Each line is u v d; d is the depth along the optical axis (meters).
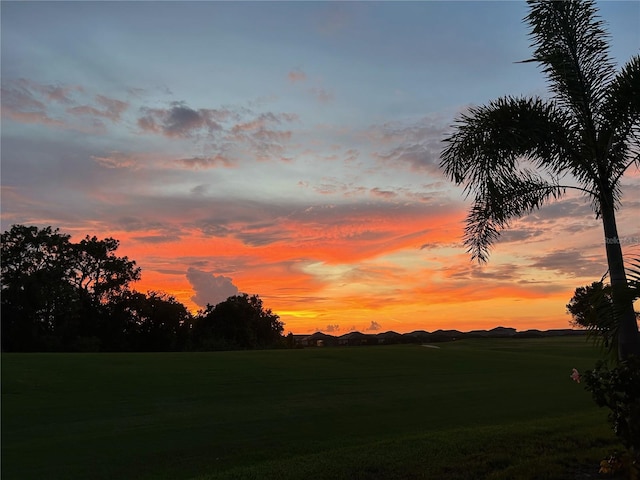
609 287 7.31
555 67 8.88
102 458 9.90
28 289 61.12
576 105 9.02
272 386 19.98
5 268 62.50
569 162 9.08
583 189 9.24
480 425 12.20
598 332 7.34
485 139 8.71
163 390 18.83
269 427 12.51
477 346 44.78
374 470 7.87
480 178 9.05
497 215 9.41
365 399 16.88
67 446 10.77
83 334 65.94
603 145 8.90
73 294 63.03
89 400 16.70
